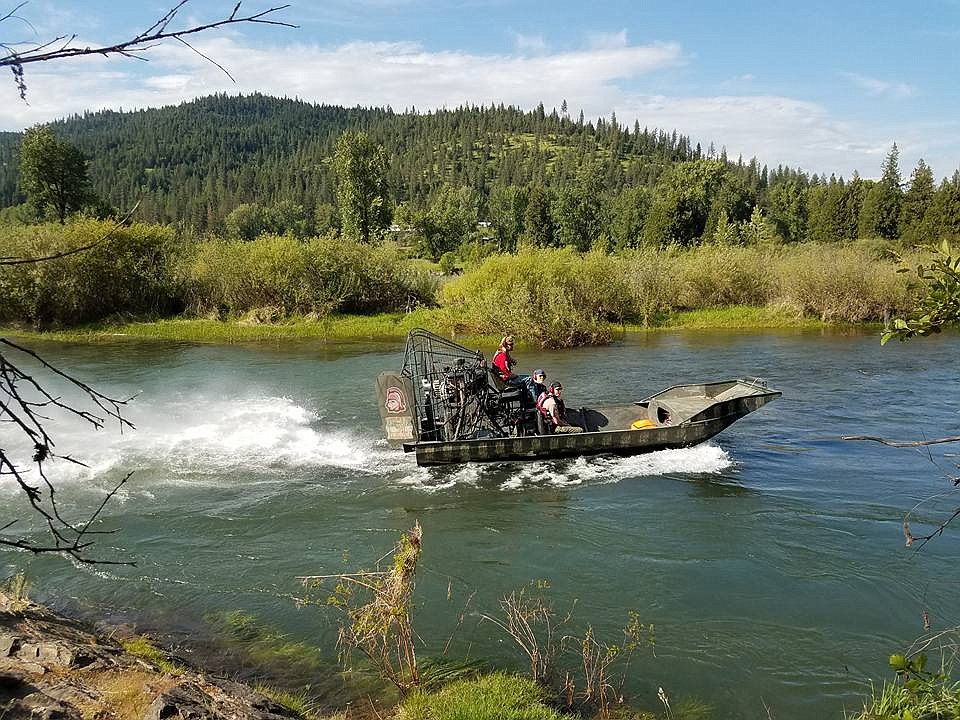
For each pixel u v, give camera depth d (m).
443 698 6.26
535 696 6.32
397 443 12.74
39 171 51.59
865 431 15.53
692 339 28.86
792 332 30.70
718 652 7.34
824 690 6.71
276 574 9.03
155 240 34.88
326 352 25.78
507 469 13.02
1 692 5.27
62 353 25.83
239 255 34.53
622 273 33.81
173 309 35.56
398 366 22.84
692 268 36.09
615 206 100.00
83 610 8.00
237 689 6.10
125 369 22.64
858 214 73.56
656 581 8.87
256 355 25.22
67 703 5.20
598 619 8.00
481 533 10.32
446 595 8.52
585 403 17.83
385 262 35.50
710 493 11.86
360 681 6.73
